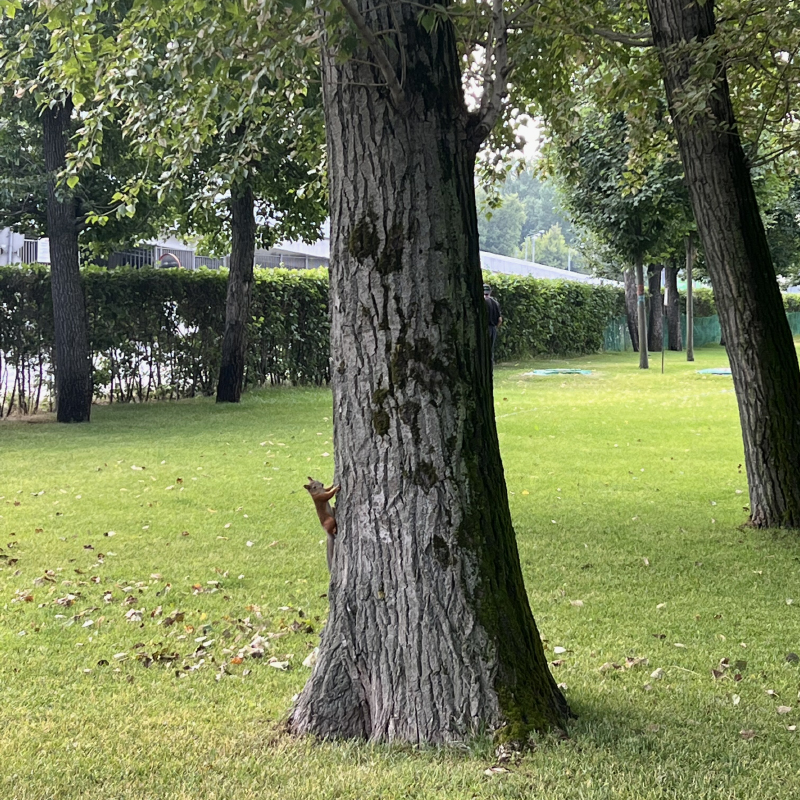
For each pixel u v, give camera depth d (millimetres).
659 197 21547
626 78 7613
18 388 15734
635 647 4637
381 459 3354
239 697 4086
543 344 31688
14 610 5375
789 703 3855
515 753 3172
